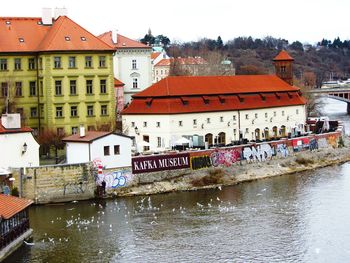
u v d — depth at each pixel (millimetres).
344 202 96625
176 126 128000
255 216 89000
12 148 97812
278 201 98438
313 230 81500
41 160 117812
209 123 133000
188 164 113500
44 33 134250
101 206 96562
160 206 96312
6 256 70312
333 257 70875
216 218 88250
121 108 161625
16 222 74375
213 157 117625
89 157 101938
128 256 72000
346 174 122938
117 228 83500
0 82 127375
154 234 80688
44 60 127438
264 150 127625
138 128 131500
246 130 140500
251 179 118250
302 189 107750
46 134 120625
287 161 130375
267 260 70125
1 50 126500
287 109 150875
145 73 171125
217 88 138625
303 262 69312
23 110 130125
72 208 95312
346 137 161500
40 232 81875
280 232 80812
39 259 70688
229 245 75625
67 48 128250
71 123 130000
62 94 128625
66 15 138500
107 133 103500
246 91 142750
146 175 108000
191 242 76938
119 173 104750
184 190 108938
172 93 130250
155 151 119000
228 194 104938
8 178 95812
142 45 171000
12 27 132500
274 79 155625
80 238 79062
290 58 161125
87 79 131000
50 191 98438
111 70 133500
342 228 82188
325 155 140750
